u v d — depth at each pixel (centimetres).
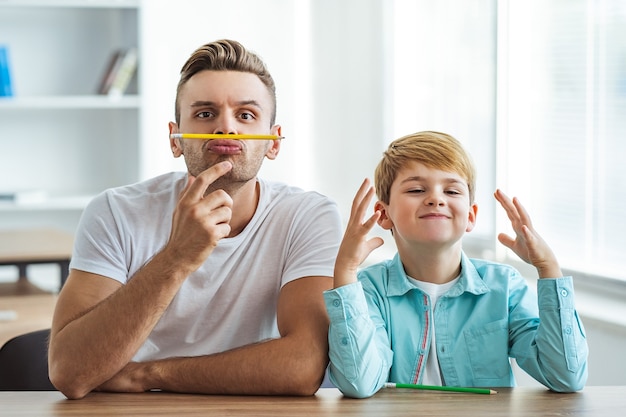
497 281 179
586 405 147
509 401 150
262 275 180
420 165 171
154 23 481
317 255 176
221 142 164
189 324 179
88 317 158
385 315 178
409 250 177
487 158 367
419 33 414
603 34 309
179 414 140
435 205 170
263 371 155
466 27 380
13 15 483
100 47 496
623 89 302
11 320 290
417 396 155
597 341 288
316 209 183
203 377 157
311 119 493
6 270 486
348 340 153
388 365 170
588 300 306
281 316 170
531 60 343
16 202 447
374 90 439
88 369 154
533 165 345
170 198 181
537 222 344
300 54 501
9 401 151
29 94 488
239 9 497
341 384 154
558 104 331
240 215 180
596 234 317
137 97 460
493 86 353
